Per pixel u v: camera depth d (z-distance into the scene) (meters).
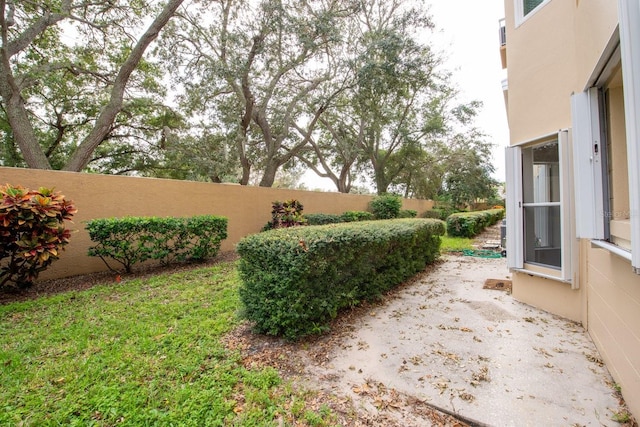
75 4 9.34
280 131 13.39
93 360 2.68
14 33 9.17
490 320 3.64
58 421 1.95
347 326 3.50
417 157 21.69
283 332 3.12
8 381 2.37
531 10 4.17
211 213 8.41
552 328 3.36
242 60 10.22
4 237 4.27
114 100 9.20
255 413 2.04
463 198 23.67
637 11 1.50
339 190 18.53
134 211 6.73
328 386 2.38
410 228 5.24
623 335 2.17
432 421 2.00
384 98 12.63
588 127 2.54
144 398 2.16
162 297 4.42
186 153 11.52
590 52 2.61
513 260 4.21
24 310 3.94
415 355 2.84
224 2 10.34
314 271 3.06
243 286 3.36
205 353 2.79
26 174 5.28
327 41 10.62
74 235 5.80
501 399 2.19
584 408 2.07
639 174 1.54
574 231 3.47
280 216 9.48
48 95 12.13
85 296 4.49
